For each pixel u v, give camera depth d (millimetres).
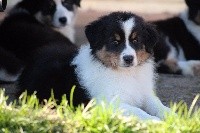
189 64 9523
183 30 10164
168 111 6305
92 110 5723
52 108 6203
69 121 5602
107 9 13844
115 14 6609
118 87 6484
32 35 9398
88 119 5590
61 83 6723
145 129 5496
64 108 5965
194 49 10164
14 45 9422
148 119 5863
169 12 13633
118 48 6449
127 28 6457
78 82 6598
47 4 10281
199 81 8883
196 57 10180
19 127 5527
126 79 6527
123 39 6477
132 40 6500
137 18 6613
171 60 9742
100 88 6496
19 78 7582
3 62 8805
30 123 5566
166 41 9992
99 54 6512
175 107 6043
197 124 5652
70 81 6668
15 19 9914
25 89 7027
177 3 14578
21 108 5852
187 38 10164
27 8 10164
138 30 6516
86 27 6676
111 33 6465
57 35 9570
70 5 10570
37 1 10219
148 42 6629
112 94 6457
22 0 10242
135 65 6445
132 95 6527
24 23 9766
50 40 9266
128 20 6516
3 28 9688
